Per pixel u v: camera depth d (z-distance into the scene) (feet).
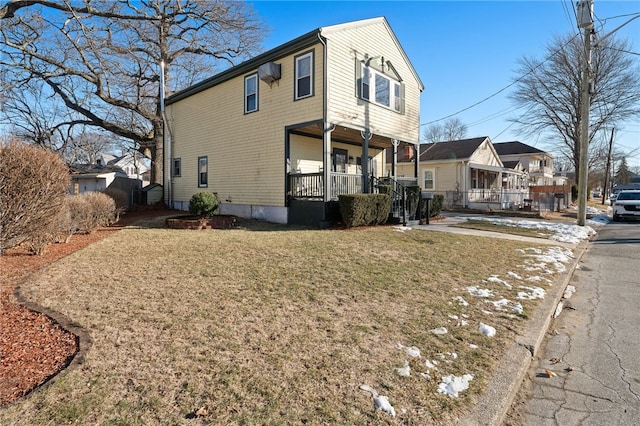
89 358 9.26
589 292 17.75
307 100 36.68
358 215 34.17
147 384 8.23
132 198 61.77
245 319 12.12
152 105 77.36
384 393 8.20
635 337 12.33
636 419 7.92
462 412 7.68
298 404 7.69
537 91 92.02
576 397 8.81
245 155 43.57
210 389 8.12
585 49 42.80
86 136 111.45
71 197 28.55
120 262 19.70
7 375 8.39
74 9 41.42
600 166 150.41
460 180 72.79
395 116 45.57
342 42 37.37
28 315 12.02
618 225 49.08
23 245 22.72
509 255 24.35
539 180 121.70
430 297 14.99
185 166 54.03
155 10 59.52
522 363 9.86
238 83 44.39
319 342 10.59
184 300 13.80
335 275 17.79
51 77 60.29
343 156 48.37
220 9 59.98
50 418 6.98
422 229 35.68
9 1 38.37
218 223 35.50
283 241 26.66
